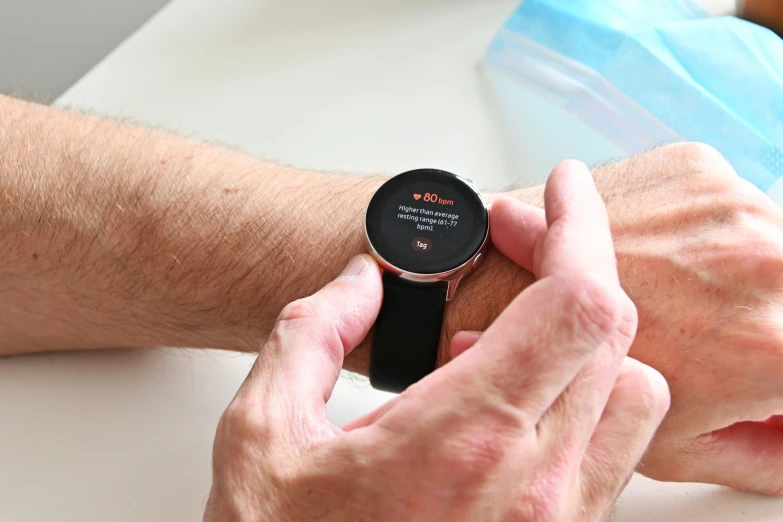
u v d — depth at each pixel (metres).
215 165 0.77
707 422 0.65
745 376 0.62
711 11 1.01
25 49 1.34
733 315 0.63
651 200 0.71
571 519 0.47
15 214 0.72
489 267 0.70
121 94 1.02
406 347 0.67
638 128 0.96
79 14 1.30
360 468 0.44
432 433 0.42
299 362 0.52
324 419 0.50
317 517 0.45
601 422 0.51
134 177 0.74
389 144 0.97
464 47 1.07
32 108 0.79
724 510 0.69
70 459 0.70
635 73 0.97
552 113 1.00
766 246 0.64
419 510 0.43
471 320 0.69
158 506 0.67
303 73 1.04
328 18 1.10
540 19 1.01
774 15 0.97
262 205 0.74
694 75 0.95
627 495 0.70
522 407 0.42
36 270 0.72
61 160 0.74
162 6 1.34
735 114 0.93
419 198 0.66
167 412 0.73
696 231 0.68
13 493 0.67
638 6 1.01
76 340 0.77
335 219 0.74
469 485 0.42
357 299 0.59
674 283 0.66
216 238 0.73
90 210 0.73
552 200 0.51
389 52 1.06
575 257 0.44
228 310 0.73
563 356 0.42
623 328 0.47
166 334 0.76
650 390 0.51
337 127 0.99
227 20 1.10
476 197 0.66
